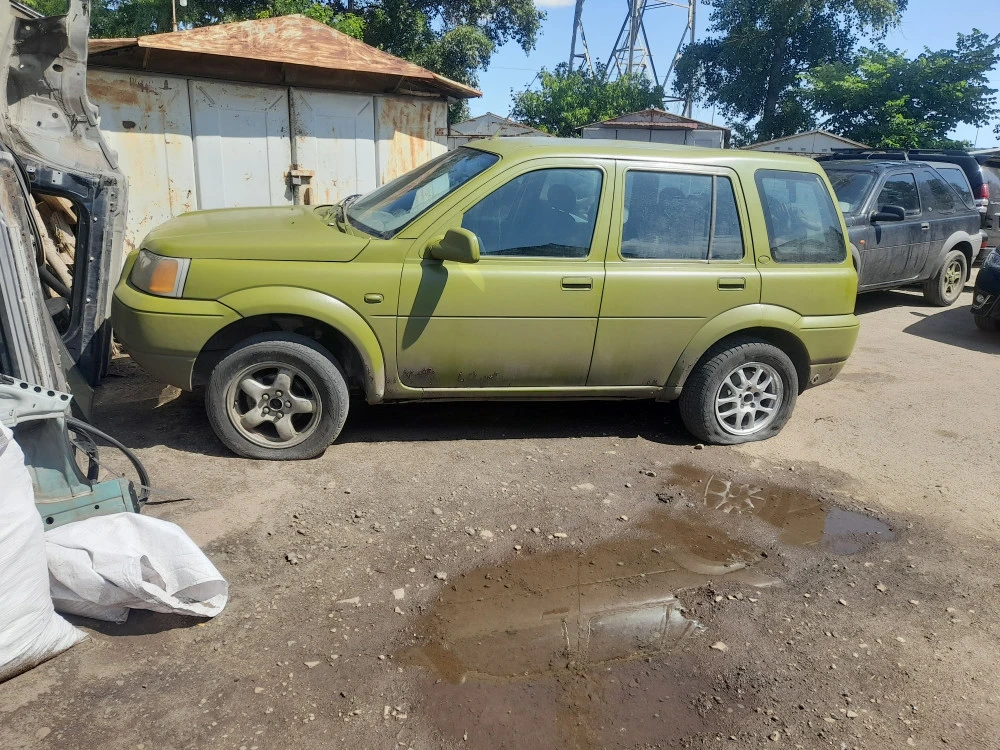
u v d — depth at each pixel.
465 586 3.46
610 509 4.26
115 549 2.93
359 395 5.43
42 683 2.67
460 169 4.73
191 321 4.14
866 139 29.58
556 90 33.16
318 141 8.40
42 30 4.80
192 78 7.55
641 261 4.70
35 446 3.02
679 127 25.98
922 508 4.54
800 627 3.35
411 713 2.70
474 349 4.52
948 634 3.37
